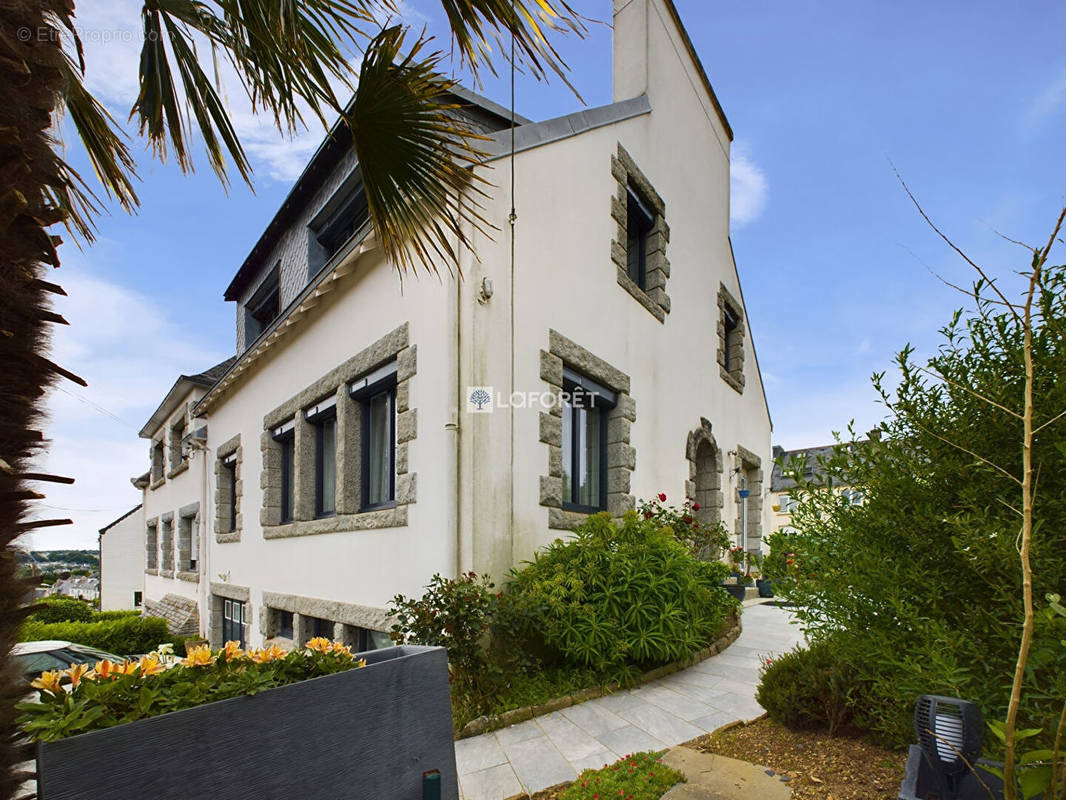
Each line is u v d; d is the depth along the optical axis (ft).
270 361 29.12
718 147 36.68
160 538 52.65
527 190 19.02
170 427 50.34
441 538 16.06
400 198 10.29
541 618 14.92
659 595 15.57
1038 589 6.64
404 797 6.93
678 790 9.15
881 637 8.11
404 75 8.98
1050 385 7.35
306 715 6.14
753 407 41.09
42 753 4.41
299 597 23.82
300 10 7.95
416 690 7.39
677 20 31.42
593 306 21.80
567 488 21.07
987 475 7.62
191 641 35.29
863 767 9.39
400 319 18.80
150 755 4.97
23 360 4.60
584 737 12.05
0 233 4.51
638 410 24.14
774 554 10.25
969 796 5.70
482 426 16.56
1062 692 5.91
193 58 9.14
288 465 28.76
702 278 32.65
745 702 13.94
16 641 4.52
